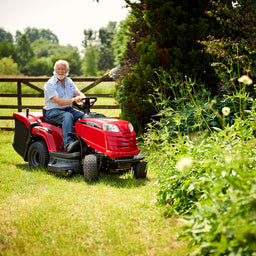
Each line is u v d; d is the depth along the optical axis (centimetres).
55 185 439
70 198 387
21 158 615
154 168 411
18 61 10731
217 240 234
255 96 581
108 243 278
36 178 470
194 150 337
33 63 10562
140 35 763
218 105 602
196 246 253
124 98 762
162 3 674
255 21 536
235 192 232
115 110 1101
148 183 453
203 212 249
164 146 428
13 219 329
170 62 679
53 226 312
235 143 339
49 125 517
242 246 206
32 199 390
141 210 349
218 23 712
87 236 291
